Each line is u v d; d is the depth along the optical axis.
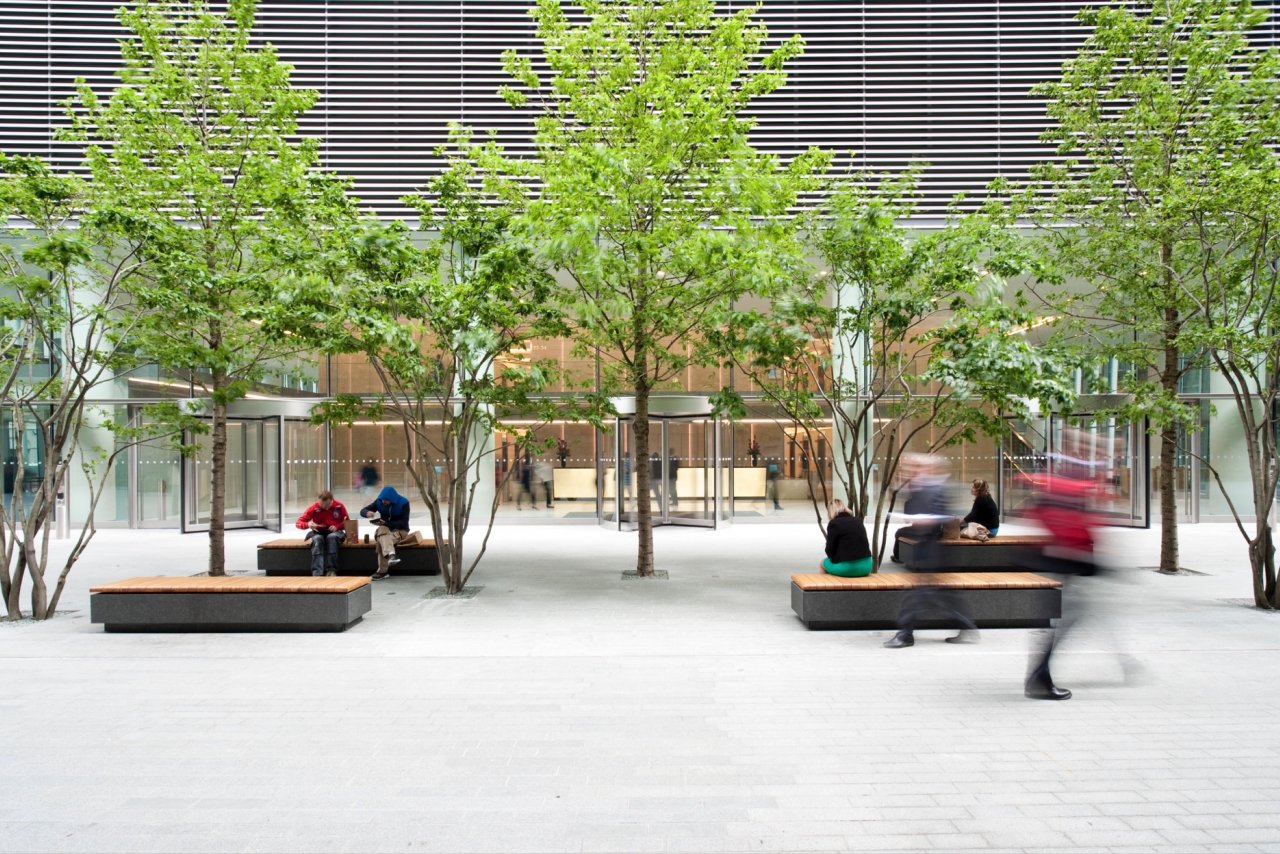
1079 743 4.84
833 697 5.73
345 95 17.09
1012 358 8.34
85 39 16.73
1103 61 10.86
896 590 7.80
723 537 15.74
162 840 3.69
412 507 17.97
